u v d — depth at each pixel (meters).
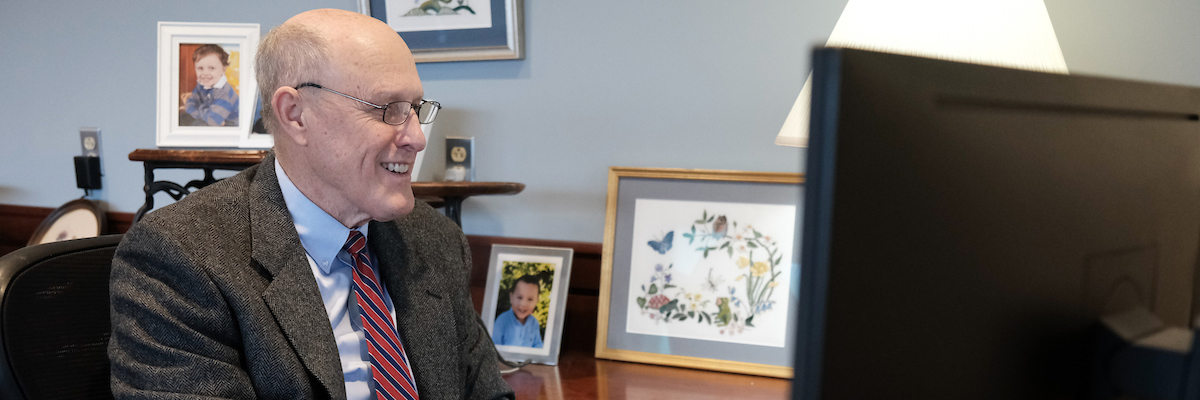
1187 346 0.46
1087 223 0.44
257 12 2.35
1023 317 0.41
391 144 1.05
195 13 2.41
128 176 2.54
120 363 0.93
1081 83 0.43
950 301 0.38
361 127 1.03
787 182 1.83
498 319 1.97
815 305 0.33
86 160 2.53
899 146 0.35
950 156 0.37
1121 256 0.46
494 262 2.02
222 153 1.66
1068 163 0.42
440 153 2.17
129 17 2.49
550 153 2.08
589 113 2.04
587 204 2.06
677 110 1.96
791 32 1.85
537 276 1.98
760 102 1.89
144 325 0.93
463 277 1.27
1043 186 0.41
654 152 1.99
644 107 1.99
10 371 0.94
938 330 0.37
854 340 0.34
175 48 2.40
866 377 0.35
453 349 1.19
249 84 2.36
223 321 0.96
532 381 1.76
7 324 0.95
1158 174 0.47
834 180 0.32
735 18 1.90
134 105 2.51
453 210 1.88
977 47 1.20
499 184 1.83
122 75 2.51
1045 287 0.42
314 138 1.03
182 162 1.70
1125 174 0.45
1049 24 1.23
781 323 1.80
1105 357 0.45
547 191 2.09
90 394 1.03
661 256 1.91
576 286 2.07
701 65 1.93
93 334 1.06
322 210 1.09
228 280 0.96
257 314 0.97
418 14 2.13
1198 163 0.49
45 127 2.63
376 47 1.04
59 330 1.02
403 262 1.17
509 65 2.10
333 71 1.01
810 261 0.33
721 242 1.87
